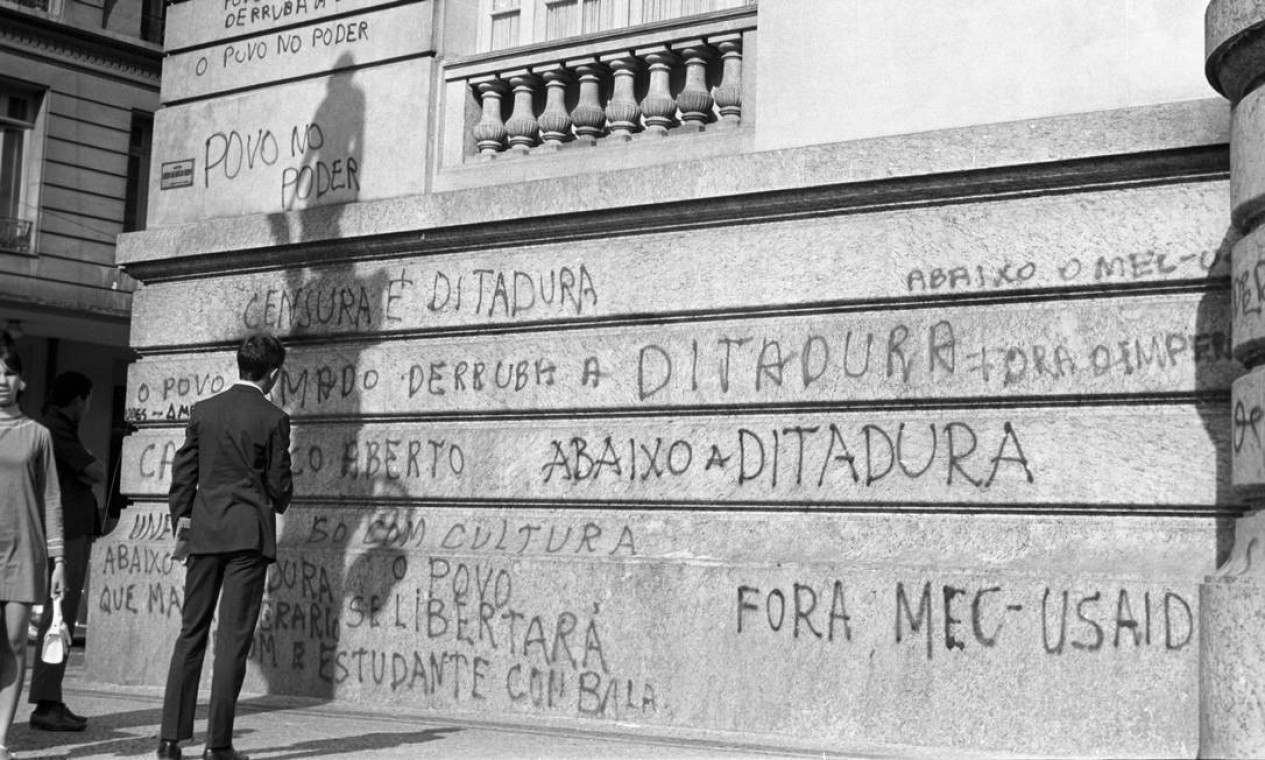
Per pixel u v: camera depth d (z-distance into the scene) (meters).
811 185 7.87
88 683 10.55
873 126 8.09
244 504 6.76
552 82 9.66
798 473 7.88
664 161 8.92
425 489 9.32
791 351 7.97
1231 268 6.36
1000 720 6.91
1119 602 6.66
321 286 10.11
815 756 6.88
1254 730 5.48
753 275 8.16
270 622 9.65
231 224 10.62
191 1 11.58
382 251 9.86
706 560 7.98
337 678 9.28
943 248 7.55
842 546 7.67
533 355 9.00
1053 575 6.85
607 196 8.63
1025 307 7.32
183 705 6.73
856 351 7.75
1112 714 6.62
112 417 29.44
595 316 8.75
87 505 8.53
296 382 10.11
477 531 9.09
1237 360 6.36
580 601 8.30
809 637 7.49
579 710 8.24
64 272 27.27
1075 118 7.08
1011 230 7.36
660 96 9.17
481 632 8.70
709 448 8.20
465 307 9.36
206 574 6.79
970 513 7.36
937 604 7.13
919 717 7.12
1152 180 7.00
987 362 7.33
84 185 27.73
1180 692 6.47
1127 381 6.95
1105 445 6.98
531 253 9.12
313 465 9.89
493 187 9.18
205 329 10.77
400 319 9.66
